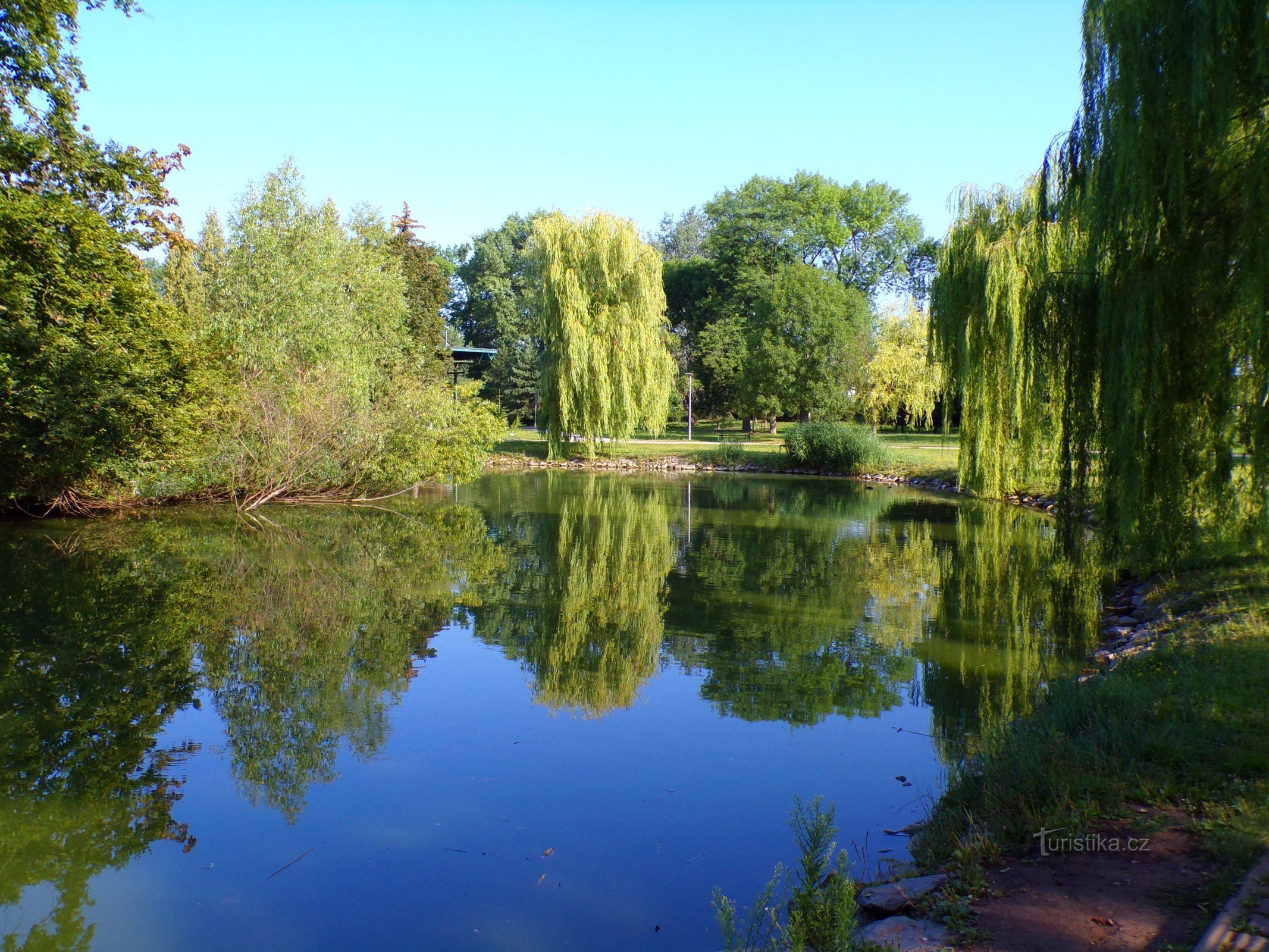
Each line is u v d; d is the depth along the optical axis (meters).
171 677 9.34
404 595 13.52
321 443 23.62
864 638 10.92
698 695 8.83
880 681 9.16
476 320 68.50
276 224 27.31
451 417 27.44
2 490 18.69
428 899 5.04
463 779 6.78
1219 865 4.07
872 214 56.94
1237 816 4.46
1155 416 9.48
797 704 8.51
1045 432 12.96
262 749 7.39
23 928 4.76
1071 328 10.71
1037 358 11.34
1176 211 9.17
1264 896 3.60
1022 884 4.15
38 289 15.93
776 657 10.20
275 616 12.04
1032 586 13.75
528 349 54.12
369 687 9.10
